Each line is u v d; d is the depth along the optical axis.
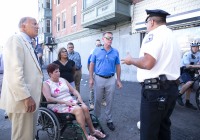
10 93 2.46
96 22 12.41
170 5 9.04
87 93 7.80
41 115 3.33
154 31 2.24
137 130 3.98
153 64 2.14
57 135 3.16
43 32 24.77
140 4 10.62
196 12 7.83
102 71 3.91
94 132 3.54
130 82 10.85
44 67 20.23
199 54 5.75
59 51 4.91
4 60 2.37
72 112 3.32
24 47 2.50
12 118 2.55
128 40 11.48
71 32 18.78
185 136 3.68
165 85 2.16
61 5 21.08
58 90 3.74
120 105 5.85
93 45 15.16
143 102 2.29
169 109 2.40
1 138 3.69
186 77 5.39
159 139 2.60
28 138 2.58
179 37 8.82
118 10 10.73
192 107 5.37
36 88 2.59
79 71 6.27
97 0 12.88
